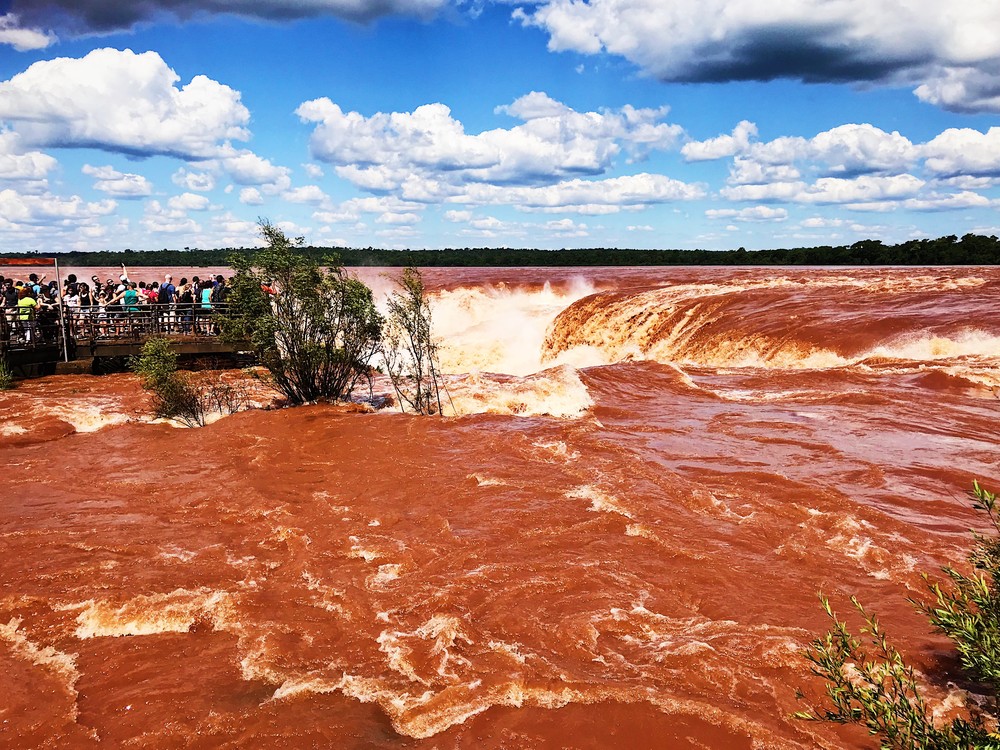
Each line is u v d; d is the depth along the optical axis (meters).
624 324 22.73
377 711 3.98
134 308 18.36
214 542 6.56
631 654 4.54
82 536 6.71
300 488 7.99
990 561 3.71
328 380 12.45
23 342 16.16
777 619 4.92
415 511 7.22
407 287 12.37
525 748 3.62
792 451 9.19
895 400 11.85
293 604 5.33
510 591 5.43
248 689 4.22
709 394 12.95
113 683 4.34
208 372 16.45
